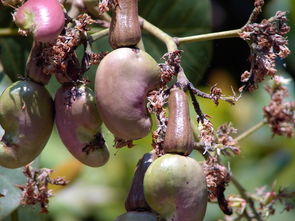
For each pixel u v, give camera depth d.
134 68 0.42
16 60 0.61
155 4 0.64
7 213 0.55
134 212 0.43
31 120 0.45
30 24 0.42
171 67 0.44
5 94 0.45
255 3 0.48
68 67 0.45
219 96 0.45
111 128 0.43
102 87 0.42
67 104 0.44
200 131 0.45
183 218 0.41
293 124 0.57
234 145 0.51
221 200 0.45
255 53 0.47
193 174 0.41
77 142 0.45
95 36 0.49
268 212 0.57
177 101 0.42
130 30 0.43
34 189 0.49
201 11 0.64
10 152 0.44
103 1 0.43
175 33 0.65
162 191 0.41
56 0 0.43
